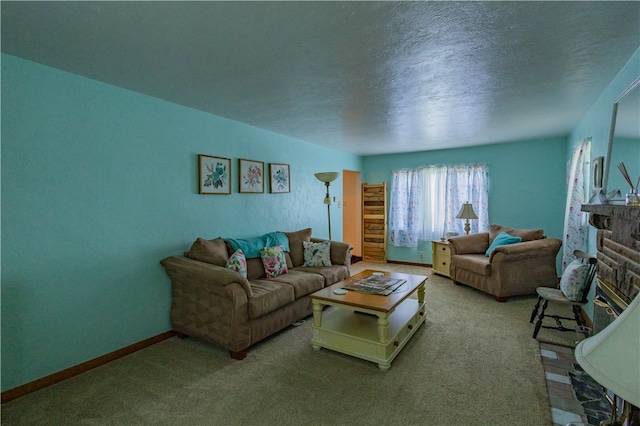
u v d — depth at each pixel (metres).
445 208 5.67
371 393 2.05
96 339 2.43
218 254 2.97
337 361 2.48
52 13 1.49
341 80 2.40
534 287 3.96
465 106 3.10
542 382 2.16
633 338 0.71
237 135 3.68
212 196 3.38
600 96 2.79
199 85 2.50
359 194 6.71
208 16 1.52
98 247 2.44
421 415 1.84
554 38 1.78
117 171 2.54
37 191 2.10
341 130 4.14
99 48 1.86
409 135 4.49
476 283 4.21
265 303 2.69
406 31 1.69
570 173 4.07
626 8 1.48
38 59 2.02
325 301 2.64
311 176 5.09
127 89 2.59
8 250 1.99
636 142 1.77
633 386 0.67
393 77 2.34
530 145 5.03
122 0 1.38
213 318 2.61
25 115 2.04
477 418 1.81
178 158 3.02
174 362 2.48
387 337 2.46
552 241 4.04
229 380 2.22
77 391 2.10
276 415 1.85
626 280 1.57
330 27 1.64
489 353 2.58
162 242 2.90
